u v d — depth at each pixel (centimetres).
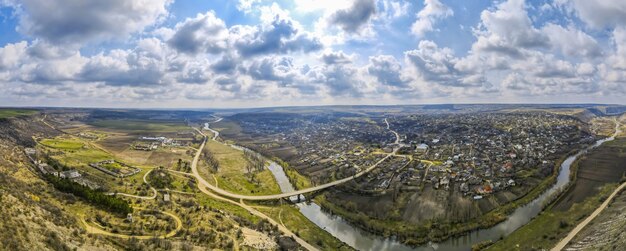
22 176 18550
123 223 16088
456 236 19800
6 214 10900
